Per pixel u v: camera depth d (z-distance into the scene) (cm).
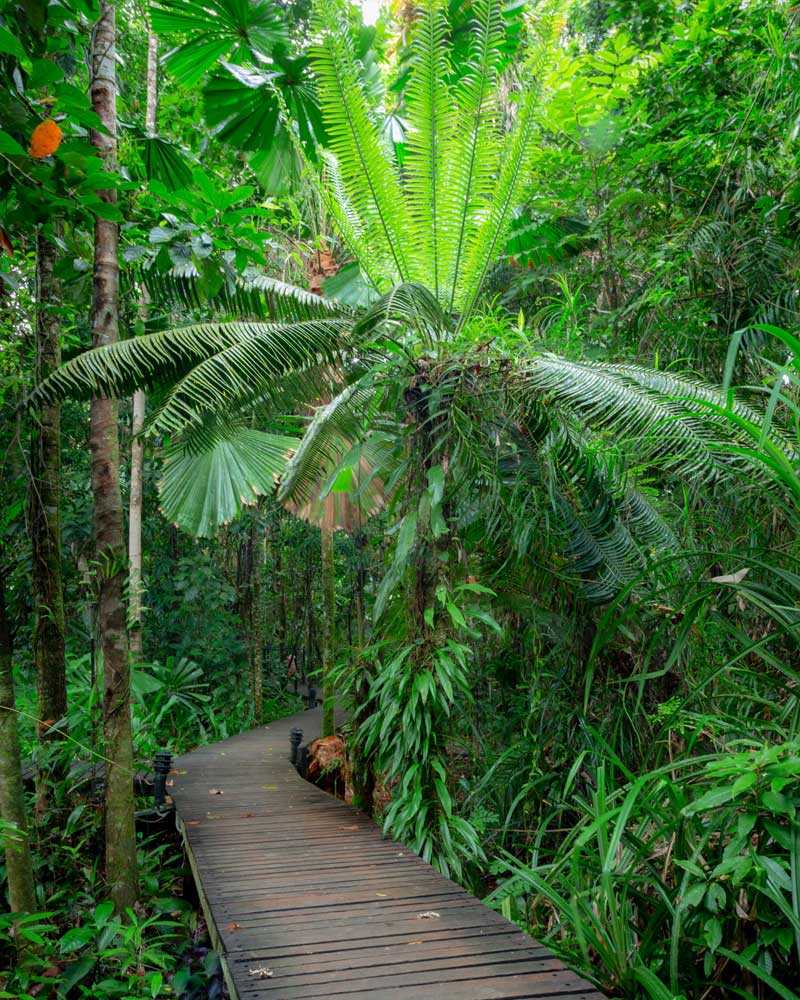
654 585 401
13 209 297
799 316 448
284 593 1540
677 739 380
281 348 404
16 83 260
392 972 261
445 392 425
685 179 536
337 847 429
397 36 693
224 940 291
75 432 927
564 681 450
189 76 564
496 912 322
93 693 486
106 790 397
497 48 470
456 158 448
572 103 527
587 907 289
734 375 459
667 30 568
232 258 451
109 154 405
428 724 410
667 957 271
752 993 250
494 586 465
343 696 528
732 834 270
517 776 453
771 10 445
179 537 1184
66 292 527
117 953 338
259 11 523
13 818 338
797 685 284
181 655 1073
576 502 414
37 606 474
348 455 500
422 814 409
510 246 650
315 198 616
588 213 616
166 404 361
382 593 444
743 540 377
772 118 442
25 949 339
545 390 398
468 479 418
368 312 416
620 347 559
